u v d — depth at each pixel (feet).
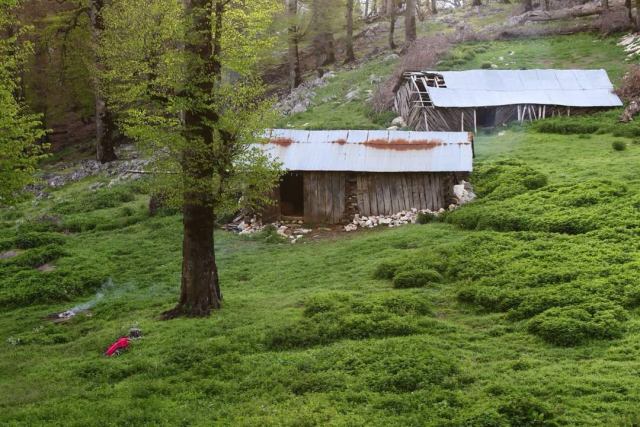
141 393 45.37
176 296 72.90
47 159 172.24
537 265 64.18
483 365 45.88
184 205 63.21
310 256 83.51
